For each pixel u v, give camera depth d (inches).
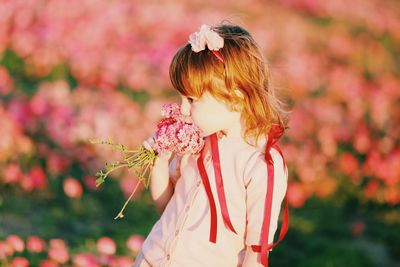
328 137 300.2
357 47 477.4
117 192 248.8
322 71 407.2
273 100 101.5
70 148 255.6
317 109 327.0
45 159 250.1
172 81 97.2
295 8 547.5
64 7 356.5
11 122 245.6
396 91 396.8
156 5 417.1
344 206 277.9
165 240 99.6
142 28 383.6
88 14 357.1
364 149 307.7
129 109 281.0
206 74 93.5
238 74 95.0
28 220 219.6
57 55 332.8
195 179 100.3
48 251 187.0
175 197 102.7
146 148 102.8
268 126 98.0
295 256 218.8
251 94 96.3
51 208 232.1
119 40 346.3
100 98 293.6
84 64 320.2
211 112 95.6
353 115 336.8
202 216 98.2
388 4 619.8
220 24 102.5
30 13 349.1
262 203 94.3
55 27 337.7
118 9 366.0
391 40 534.3
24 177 235.1
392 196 277.1
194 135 97.3
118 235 210.2
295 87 347.3
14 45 338.6
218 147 99.3
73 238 206.7
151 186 106.1
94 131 258.7
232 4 498.6
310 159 286.8
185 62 95.0
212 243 97.7
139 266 103.1
